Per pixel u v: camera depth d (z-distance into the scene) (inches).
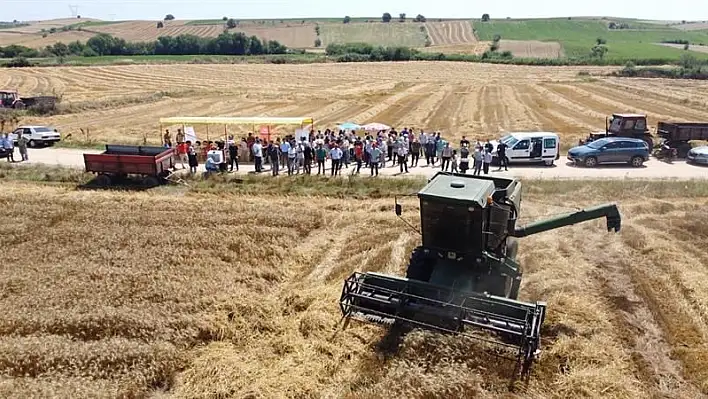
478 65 4586.6
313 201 1006.4
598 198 975.0
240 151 1370.6
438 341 485.4
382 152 1273.4
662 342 506.0
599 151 1273.4
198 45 5935.0
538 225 534.0
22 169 1246.9
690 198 985.5
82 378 445.4
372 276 532.1
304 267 697.6
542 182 1074.1
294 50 6240.2
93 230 821.9
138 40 7057.1
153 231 817.5
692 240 768.3
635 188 1026.7
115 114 2193.7
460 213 486.0
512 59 4877.0
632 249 733.3
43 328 523.8
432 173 1203.9
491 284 514.3
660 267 669.3
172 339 506.9
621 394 426.3
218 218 887.7
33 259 703.7
